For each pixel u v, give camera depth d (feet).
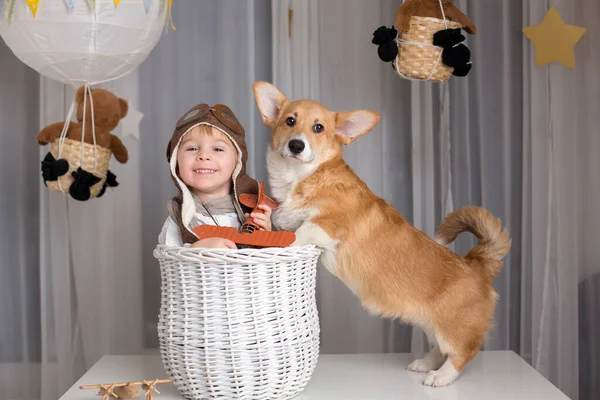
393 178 7.92
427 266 5.53
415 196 7.74
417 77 6.13
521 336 7.76
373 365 6.02
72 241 7.83
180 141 5.44
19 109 7.84
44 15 5.13
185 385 4.91
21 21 5.21
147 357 6.27
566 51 7.42
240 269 4.70
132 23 5.36
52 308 7.77
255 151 7.78
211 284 4.72
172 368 4.94
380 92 7.86
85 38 5.26
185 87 7.82
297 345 4.98
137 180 7.86
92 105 6.49
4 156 7.84
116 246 7.89
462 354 5.47
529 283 7.73
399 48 6.07
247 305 4.74
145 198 7.89
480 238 5.91
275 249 4.75
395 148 7.90
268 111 5.80
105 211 7.86
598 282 7.87
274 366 4.82
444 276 5.51
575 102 7.62
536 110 7.58
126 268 7.90
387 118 7.88
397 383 5.49
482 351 6.47
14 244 7.90
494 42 7.73
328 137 5.62
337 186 5.52
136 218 7.88
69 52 5.34
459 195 7.78
